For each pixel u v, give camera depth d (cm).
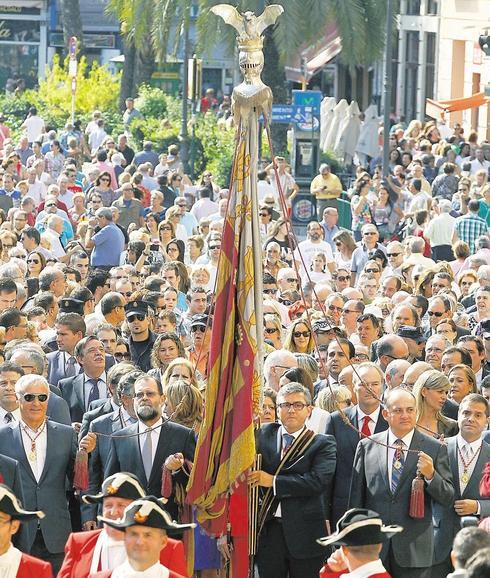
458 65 10912
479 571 1593
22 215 5275
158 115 9581
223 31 7962
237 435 2384
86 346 3017
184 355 3114
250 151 2398
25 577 1988
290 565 2495
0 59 13900
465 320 3728
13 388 2706
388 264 4966
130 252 4753
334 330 3070
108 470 2562
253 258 2408
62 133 8994
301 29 7812
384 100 7381
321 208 7138
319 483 2466
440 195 6962
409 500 2428
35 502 2555
